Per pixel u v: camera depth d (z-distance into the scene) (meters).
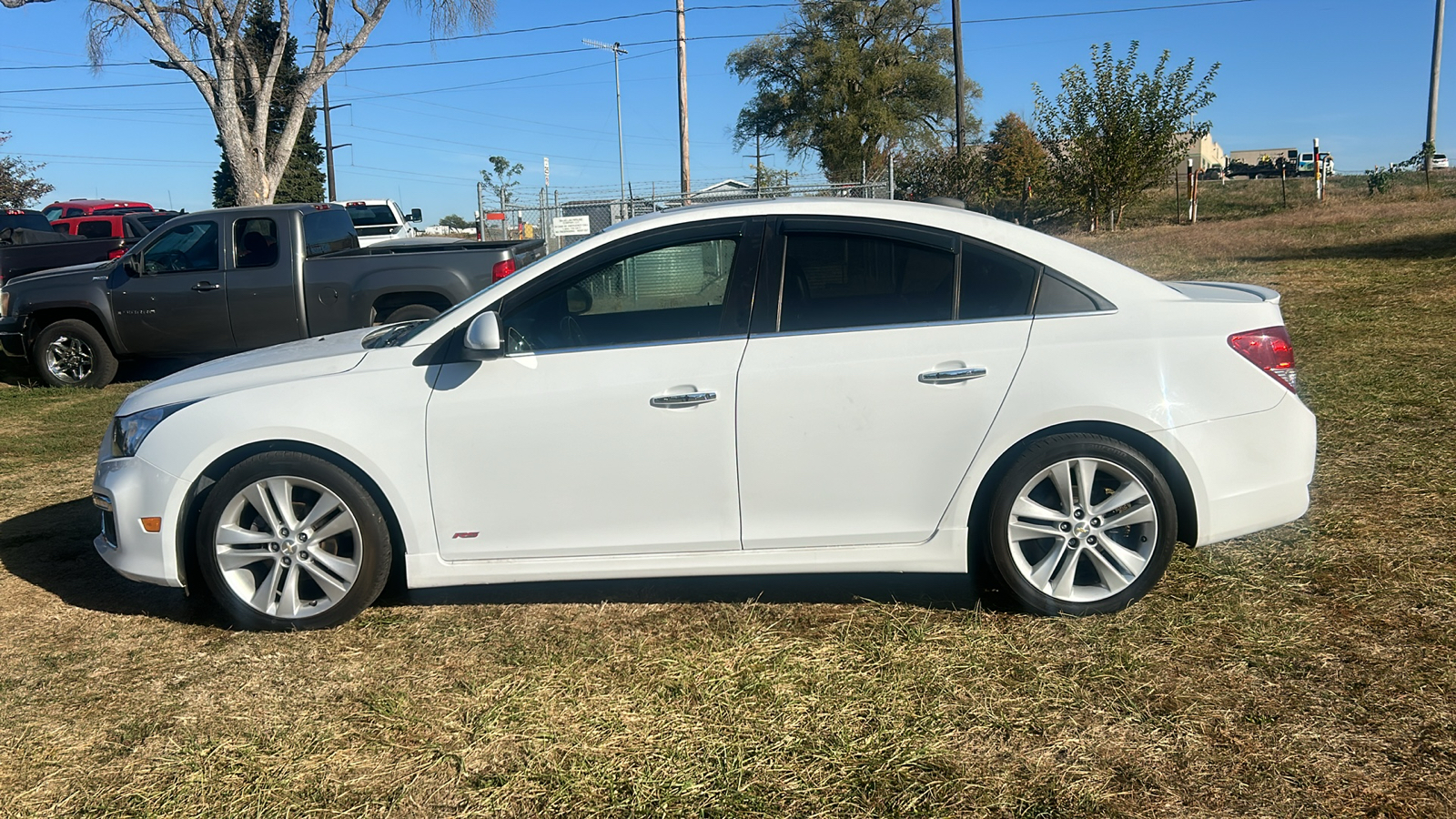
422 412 3.76
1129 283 3.73
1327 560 4.13
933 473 3.67
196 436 3.84
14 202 39.75
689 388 3.67
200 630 4.02
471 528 3.81
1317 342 8.54
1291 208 25.72
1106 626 3.65
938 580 4.20
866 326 3.70
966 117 54.12
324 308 9.73
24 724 3.31
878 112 51.75
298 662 3.69
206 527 3.87
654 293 3.81
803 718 3.16
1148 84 24.92
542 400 3.72
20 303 10.38
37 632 4.05
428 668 3.60
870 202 3.84
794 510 3.72
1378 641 3.45
